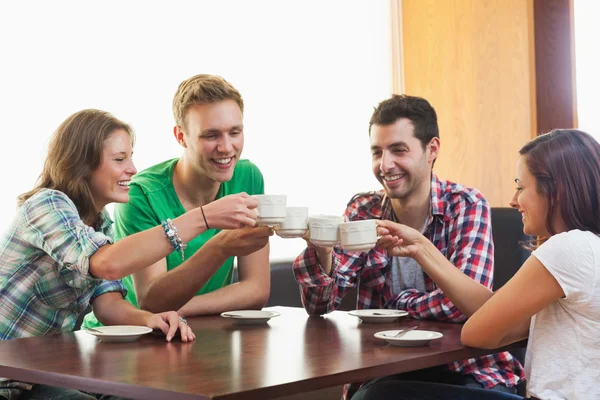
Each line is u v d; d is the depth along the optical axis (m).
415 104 2.12
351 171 4.21
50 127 3.00
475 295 1.87
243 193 1.74
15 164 2.90
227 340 1.66
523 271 1.58
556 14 3.79
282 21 3.88
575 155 1.61
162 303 2.10
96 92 3.15
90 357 1.46
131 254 1.66
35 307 1.82
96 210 1.95
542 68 3.83
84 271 1.70
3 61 2.87
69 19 3.06
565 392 1.54
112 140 1.91
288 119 3.91
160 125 3.36
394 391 1.82
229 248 2.00
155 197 2.32
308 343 1.61
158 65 3.36
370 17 4.31
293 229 1.81
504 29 3.95
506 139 3.95
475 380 2.01
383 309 2.06
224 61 3.62
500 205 3.97
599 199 1.60
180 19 3.44
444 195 2.16
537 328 1.60
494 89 4.00
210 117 2.21
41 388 1.72
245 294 2.22
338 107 4.15
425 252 1.88
